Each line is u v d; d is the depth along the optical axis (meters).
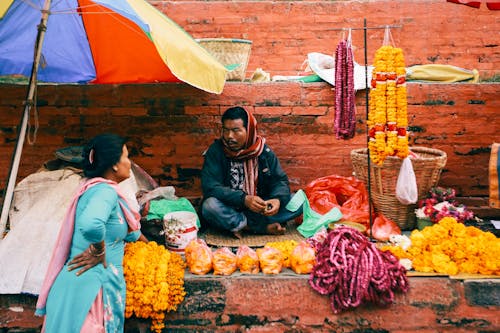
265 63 6.40
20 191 3.75
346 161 4.65
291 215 4.16
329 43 6.33
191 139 4.63
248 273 3.37
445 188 4.55
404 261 3.41
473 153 4.52
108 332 2.69
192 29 6.39
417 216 4.06
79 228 2.50
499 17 6.16
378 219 4.11
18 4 3.74
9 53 4.17
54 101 4.59
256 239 4.07
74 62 4.37
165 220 3.78
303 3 6.31
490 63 6.21
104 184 2.70
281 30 6.34
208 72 3.38
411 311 3.27
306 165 4.67
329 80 4.48
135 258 3.18
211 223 4.05
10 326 3.31
